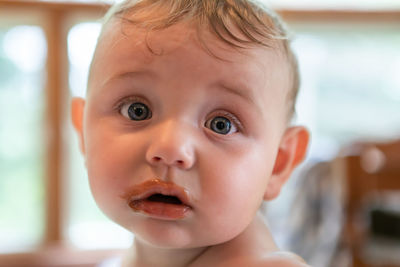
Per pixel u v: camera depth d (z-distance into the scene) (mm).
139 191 277
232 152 287
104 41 312
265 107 303
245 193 291
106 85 299
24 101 1118
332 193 750
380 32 1200
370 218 774
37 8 1077
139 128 288
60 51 1115
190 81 282
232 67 287
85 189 1155
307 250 751
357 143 737
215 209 282
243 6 314
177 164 275
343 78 1215
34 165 1133
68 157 1141
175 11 297
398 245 754
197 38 285
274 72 312
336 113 1222
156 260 328
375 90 1224
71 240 1152
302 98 1206
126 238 1170
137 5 311
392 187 714
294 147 356
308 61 1201
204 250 317
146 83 286
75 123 385
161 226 280
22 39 1101
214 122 290
